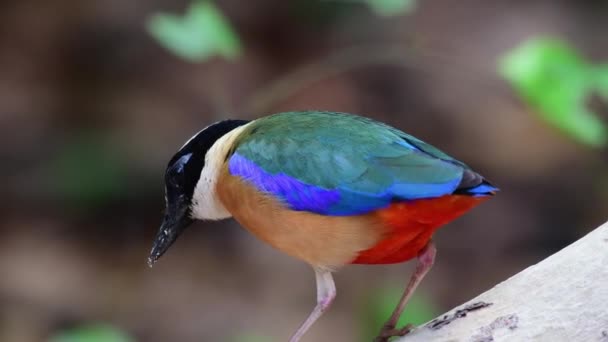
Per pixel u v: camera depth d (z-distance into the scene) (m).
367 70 15.34
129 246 13.82
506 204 14.15
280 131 6.57
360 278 12.80
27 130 14.86
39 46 15.83
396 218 6.10
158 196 14.15
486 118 14.92
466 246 13.73
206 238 13.85
